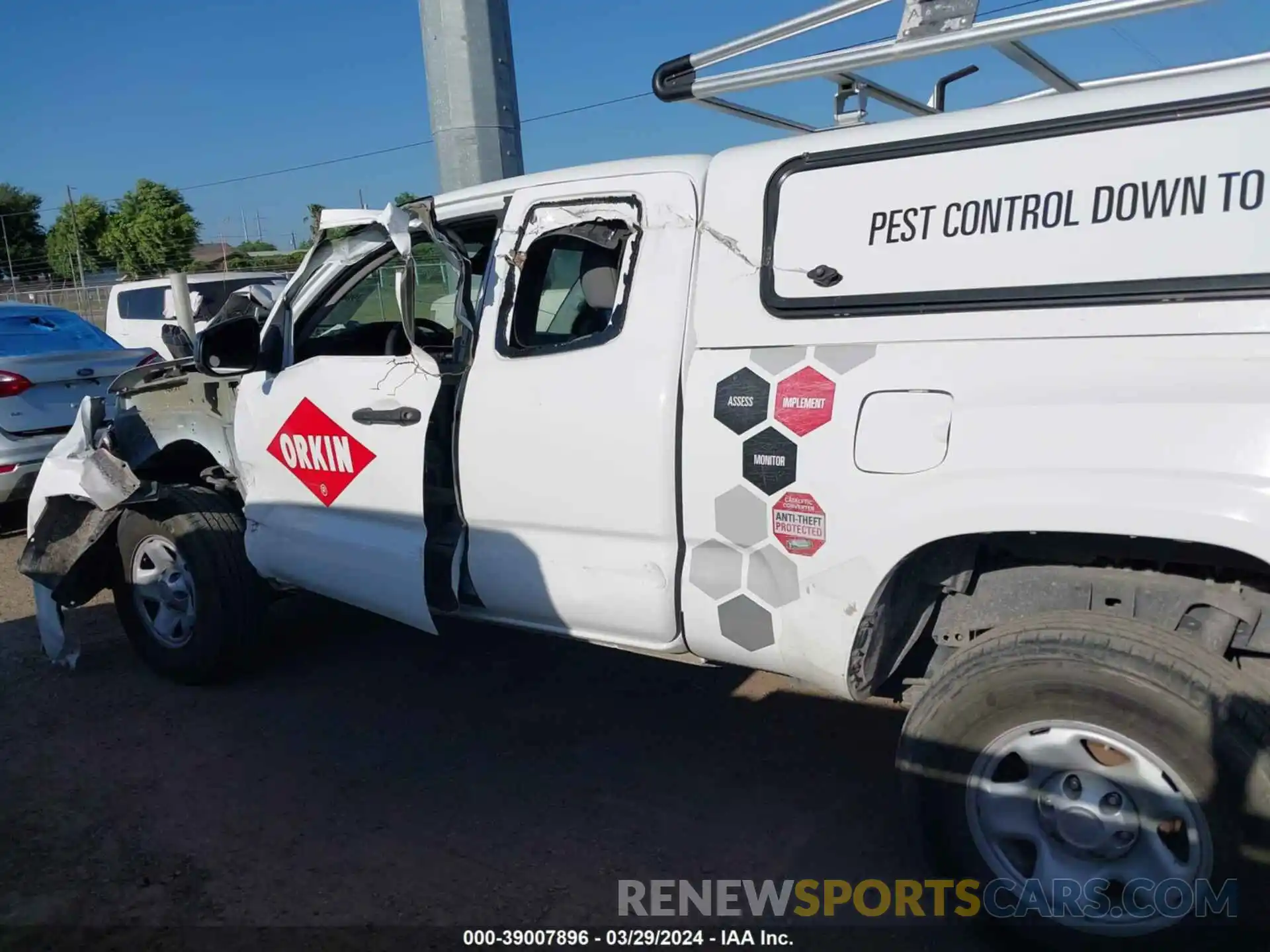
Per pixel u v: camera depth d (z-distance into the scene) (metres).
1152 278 2.42
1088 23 2.47
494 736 4.15
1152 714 2.36
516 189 3.62
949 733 2.64
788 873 3.20
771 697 4.41
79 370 7.63
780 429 2.86
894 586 2.82
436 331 4.98
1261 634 2.54
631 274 3.21
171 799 3.74
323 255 4.07
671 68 3.20
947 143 2.70
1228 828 2.32
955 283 2.65
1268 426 2.24
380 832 3.49
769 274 2.93
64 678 4.89
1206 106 2.39
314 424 3.99
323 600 5.75
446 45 6.36
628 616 3.25
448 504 3.80
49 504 4.84
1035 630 2.54
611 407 3.16
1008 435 2.51
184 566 4.53
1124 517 2.36
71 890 3.22
